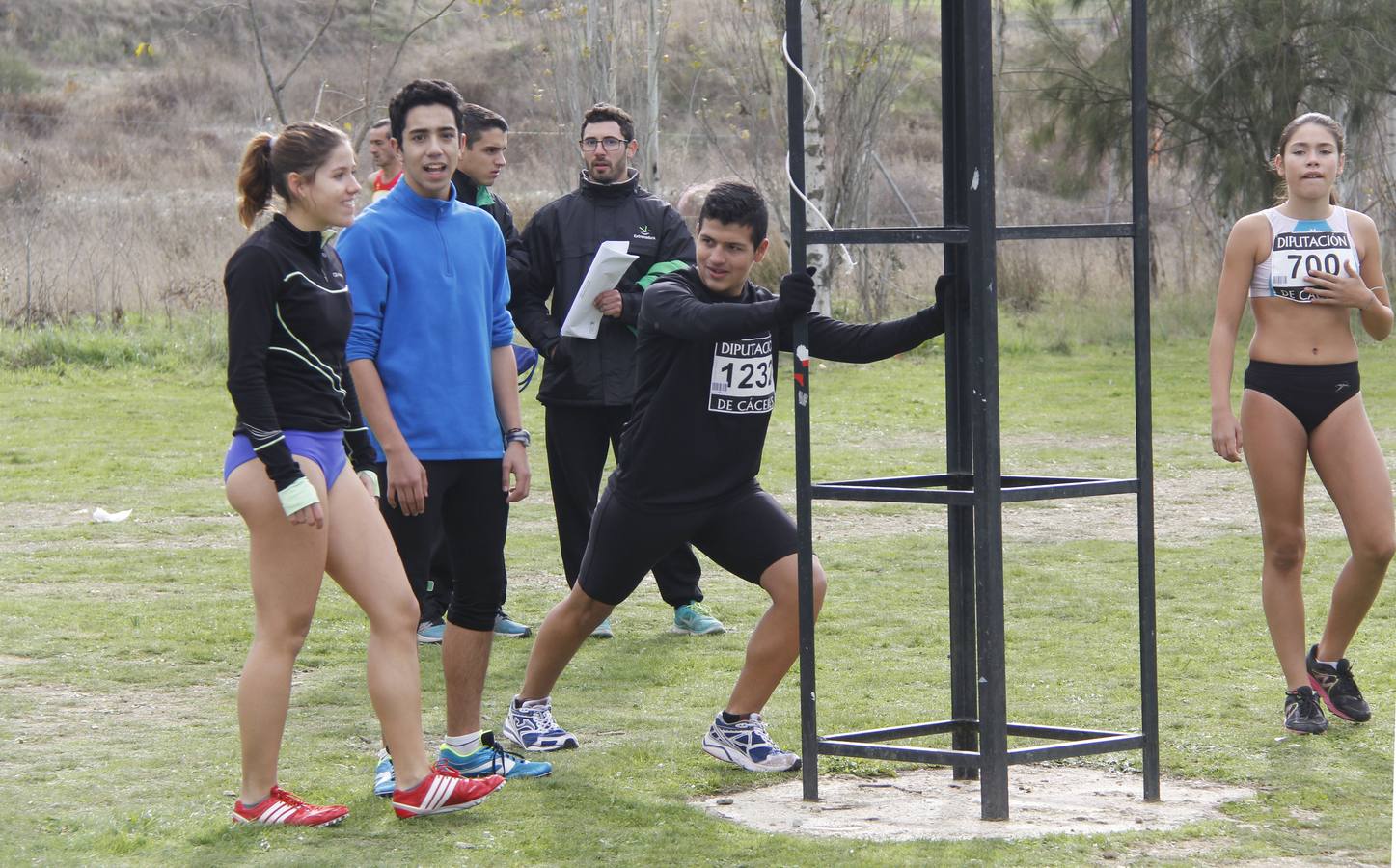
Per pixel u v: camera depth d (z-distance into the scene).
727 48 81.88
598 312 25.50
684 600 26.92
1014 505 40.06
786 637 18.25
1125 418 53.81
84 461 45.78
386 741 16.77
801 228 16.97
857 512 39.44
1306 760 18.89
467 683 18.25
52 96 145.62
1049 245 90.81
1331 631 20.94
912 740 20.22
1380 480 20.44
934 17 110.94
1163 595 29.34
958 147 17.81
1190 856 15.20
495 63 138.75
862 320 75.00
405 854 15.45
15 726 20.64
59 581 30.77
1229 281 20.89
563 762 19.03
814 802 17.50
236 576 31.34
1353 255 20.45
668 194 96.44
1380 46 75.75
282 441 15.60
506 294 19.77
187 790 17.75
